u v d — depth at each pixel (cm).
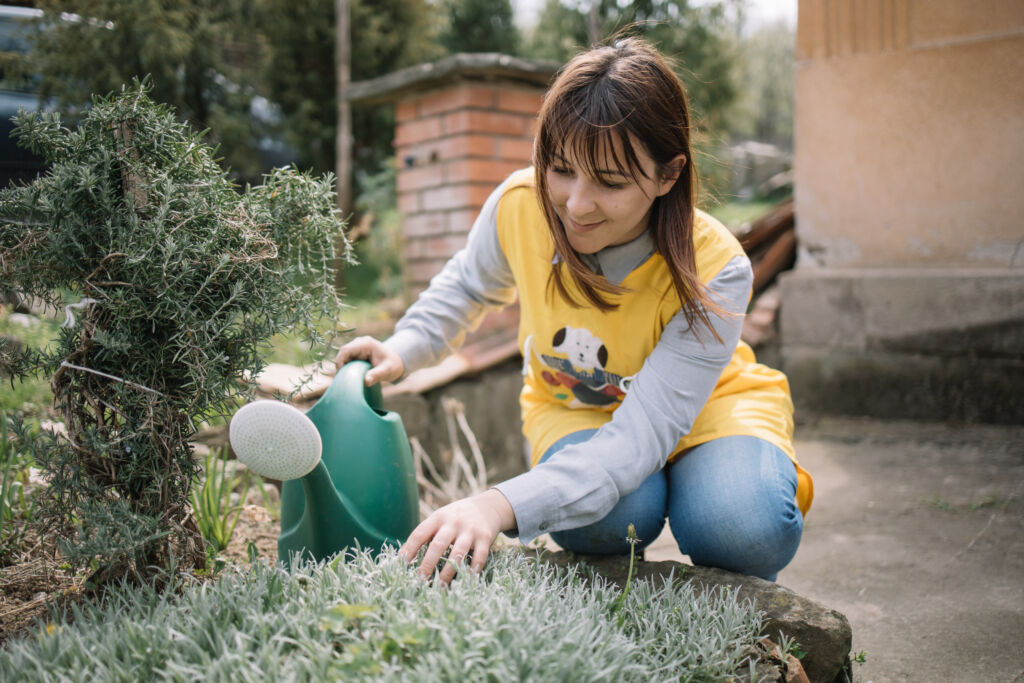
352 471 140
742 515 145
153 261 118
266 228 130
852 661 148
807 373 386
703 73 862
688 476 154
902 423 357
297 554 134
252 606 106
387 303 451
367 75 630
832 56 371
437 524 124
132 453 125
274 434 115
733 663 116
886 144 361
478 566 121
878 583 198
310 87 599
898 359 361
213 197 126
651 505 154
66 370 123
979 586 194
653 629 117
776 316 396
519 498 130
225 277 123
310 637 101
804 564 213
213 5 381
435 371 319
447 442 314
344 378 149
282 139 561
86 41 250
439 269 421
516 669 94
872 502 260
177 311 119
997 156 334
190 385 125
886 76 358
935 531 232
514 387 335
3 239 122
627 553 157
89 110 123
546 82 411
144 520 120
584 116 122
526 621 104
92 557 120
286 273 132
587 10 916
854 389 373
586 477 135
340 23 557
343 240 143
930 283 350
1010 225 334
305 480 131
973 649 162
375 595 108
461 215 405
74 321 124
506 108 408
